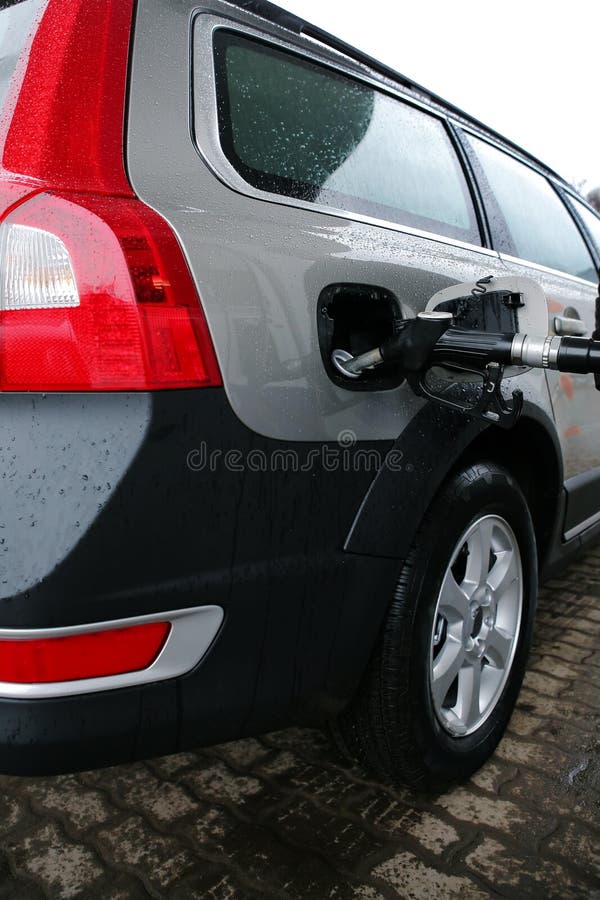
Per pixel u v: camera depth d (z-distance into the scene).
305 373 1.14
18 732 0.97
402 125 1.75
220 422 1.02
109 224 0.97
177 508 0.99
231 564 1.06
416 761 1.44
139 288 0.97
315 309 1.17
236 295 1.06
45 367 0.96
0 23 1.24
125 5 1.16
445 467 1.37
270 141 1.31
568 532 2.17
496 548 1.68
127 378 0.96
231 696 1.12
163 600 1.00
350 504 1.21
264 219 1.18
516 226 2.15
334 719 1.46
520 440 1.86
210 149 1.19
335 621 1.22
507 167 2.27
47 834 1.50
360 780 1.67
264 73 1.36
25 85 1.09
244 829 1.51
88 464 0.95
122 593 0.96
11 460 0.95
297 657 1.18
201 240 1.04
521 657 1.77
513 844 1.45
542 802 1.57
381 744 1.41
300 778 1.68
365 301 1.27
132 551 0.96
